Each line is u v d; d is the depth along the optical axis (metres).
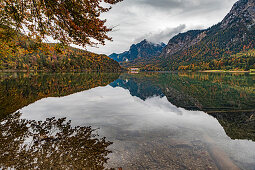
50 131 5.07
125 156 3.58
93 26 5.59
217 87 20.89
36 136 4.60
